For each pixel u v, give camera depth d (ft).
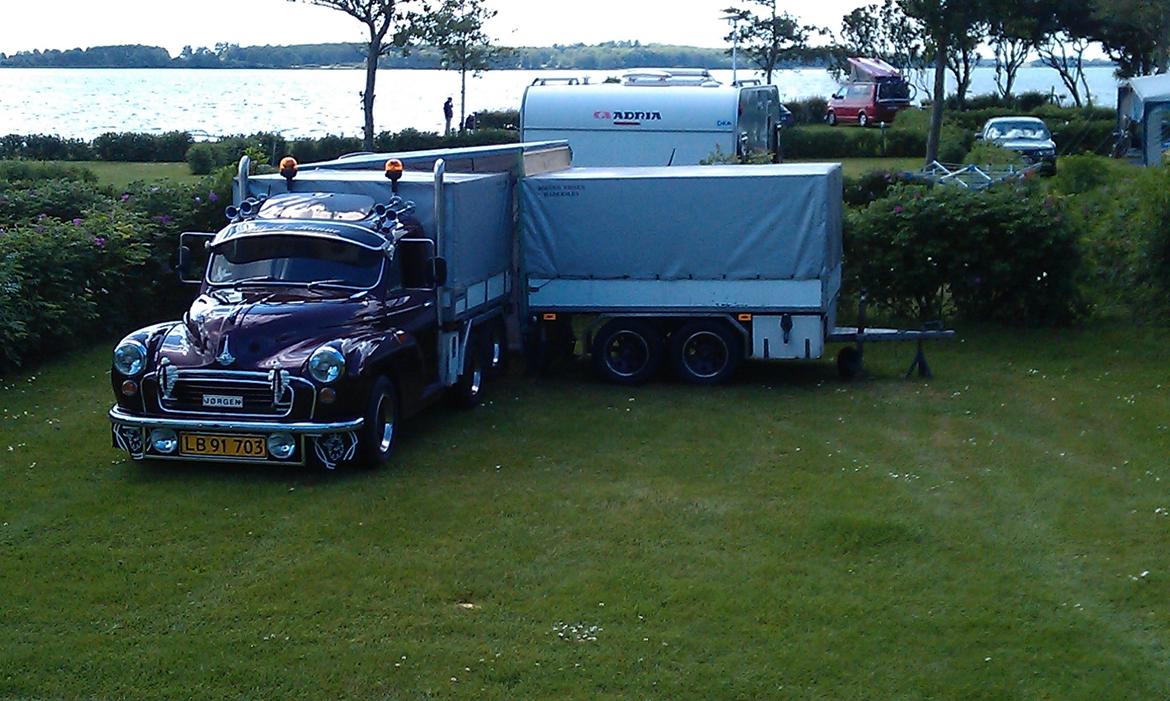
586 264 41.73
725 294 41.06
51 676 20.22
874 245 49.85
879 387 41.27
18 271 42.06
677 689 19.85
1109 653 21.02
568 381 42.52
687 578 24.27
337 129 175.32
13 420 35.65
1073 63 222.48
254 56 545.85
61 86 419.95
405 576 24.39
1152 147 111.14
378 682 20.04
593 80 74.74
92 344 45.78
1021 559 25.26
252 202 36.37
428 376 35.86
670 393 40.65
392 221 35.32
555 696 19.63
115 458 32.27
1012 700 19.48
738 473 31.42
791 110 188.24
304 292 33.37
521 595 23.49
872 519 27.02
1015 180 53.67
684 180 40.65
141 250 48.29
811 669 20.47
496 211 40.42
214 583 24.09
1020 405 38.52
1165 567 24.77
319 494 29.55
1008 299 49.73
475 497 29.40
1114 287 51.03
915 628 21.97
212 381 30.37
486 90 372.79
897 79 175.11
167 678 20.21
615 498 29.30
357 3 111.45
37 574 24.41
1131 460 32.37
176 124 193.67
